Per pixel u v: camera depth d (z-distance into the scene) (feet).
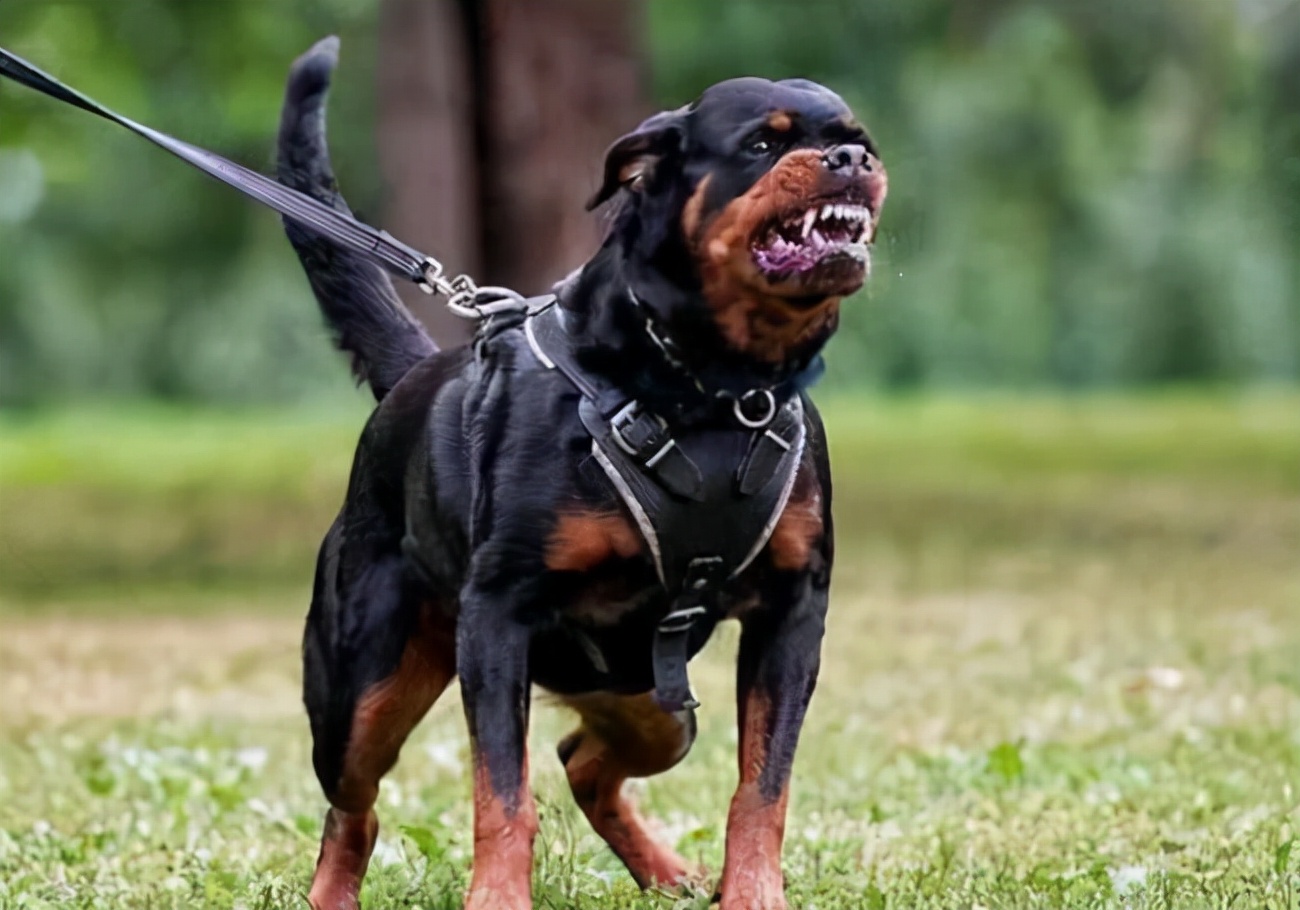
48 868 26.89
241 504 94.58
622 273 20.30
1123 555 69.00
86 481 110.93
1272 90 106.63
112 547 78.95
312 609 23.62
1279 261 162.09
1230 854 25.77
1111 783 31.17
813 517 20.95
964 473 106.63
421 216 55.98
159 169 122.42
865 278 19.39
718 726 36.52
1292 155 107.86
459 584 21.68
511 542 20.38
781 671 21.16
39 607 61.31
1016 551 71.15
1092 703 38.93
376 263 23.13
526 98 55.42
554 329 20.83
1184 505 88.02
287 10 75.31
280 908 23.44
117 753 35.35
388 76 57.00
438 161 55.93
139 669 47.52
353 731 22.93
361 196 63.98
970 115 109.50
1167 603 54.80
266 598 61.98
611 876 25.58
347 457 115.44
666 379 20.11
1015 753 31.91
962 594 58.59
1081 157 117.29
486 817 20.26
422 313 50.03
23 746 37.01
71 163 82.79
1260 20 106.42
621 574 20.59
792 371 20.35
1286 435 129.59
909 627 50.90
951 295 159.12
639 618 21.12
